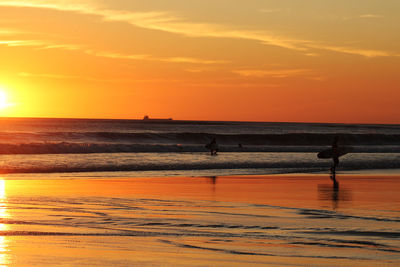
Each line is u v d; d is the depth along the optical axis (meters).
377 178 35.59
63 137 100.00
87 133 104.19
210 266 11.66
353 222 17.08
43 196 23.52
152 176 36.50
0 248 13.03
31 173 38.16
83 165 45.41
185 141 116.25
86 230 15.53
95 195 24.25
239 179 34.09
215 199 23.19
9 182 30.45
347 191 27.02
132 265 11.70
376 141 134.75
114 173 38.97
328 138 130.00
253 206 20.91
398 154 68.31
